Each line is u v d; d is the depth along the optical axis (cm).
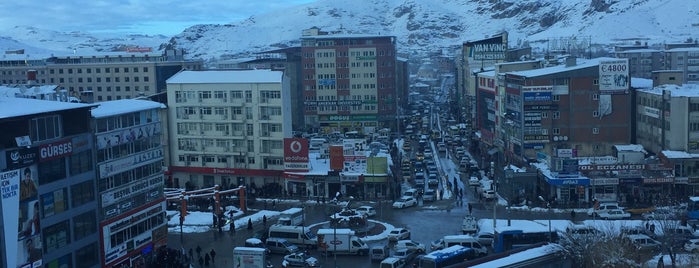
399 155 14738
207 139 12588
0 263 5719
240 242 8669
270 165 12206
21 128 6053
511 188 10662
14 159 5947
